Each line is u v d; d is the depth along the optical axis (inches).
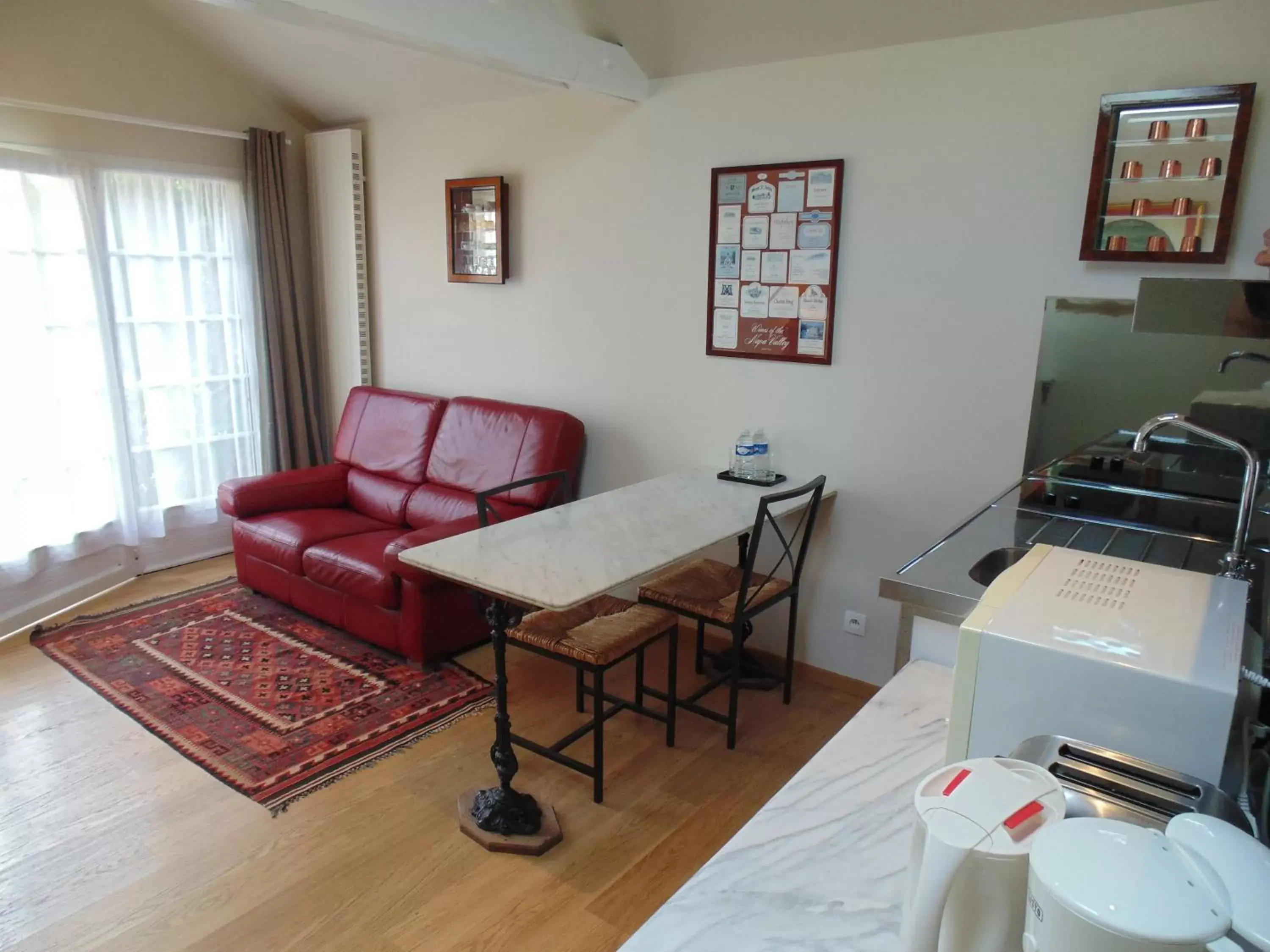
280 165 168.9
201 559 172.6
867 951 32.6
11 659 127.4
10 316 134.0
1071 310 94.5
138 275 153.9
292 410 177.0
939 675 56.3
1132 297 92.2
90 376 147.7
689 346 130.9
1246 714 36.5
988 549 72.7
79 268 144.0
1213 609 39.3
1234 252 86.7
